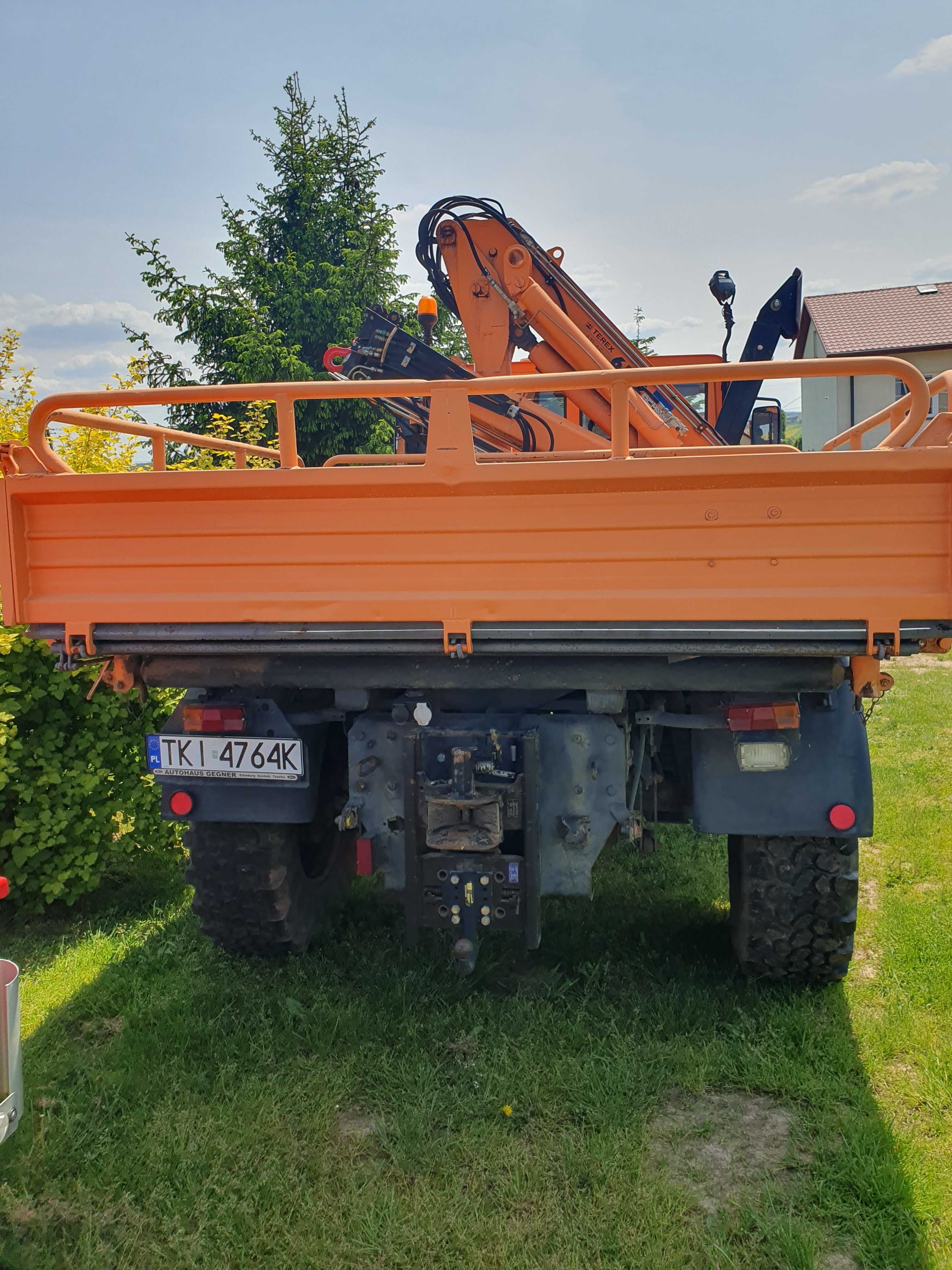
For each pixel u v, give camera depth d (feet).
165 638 9.36
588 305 20.77
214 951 11.70
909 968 11.25
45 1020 10.59
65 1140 8.32
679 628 8.48
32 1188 7.84
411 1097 8.84
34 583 9.64
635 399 19.34
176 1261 7.04
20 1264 7.00
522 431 20.11
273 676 9.81
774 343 23.66
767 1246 7.04
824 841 10.09
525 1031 9.77
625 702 9.62
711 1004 10.21
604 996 10.62
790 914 10.19
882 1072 9.26
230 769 10.14
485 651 8.87
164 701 15.55
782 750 9.19
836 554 8.23
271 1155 8.07
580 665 9.23
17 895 13.66
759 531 8.32
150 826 14.85
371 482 8.77
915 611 8.11
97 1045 10.12
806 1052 9.42
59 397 9.32
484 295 20.71
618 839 11.37
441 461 8.68
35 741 13.83
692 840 16.47
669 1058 9.35
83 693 14.21
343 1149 8.25
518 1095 8.85
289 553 9.12
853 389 69.21
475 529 8.77
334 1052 9.62
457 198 20.48
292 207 62.59
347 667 9.67
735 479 8.28
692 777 10.03
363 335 21.11
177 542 9.31
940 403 35.04
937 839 15.67
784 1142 8.33
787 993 10.53
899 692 28.04
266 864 10.83
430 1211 7.37
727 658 9.00
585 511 8.57
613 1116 8.43
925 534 8.13
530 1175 7.75
